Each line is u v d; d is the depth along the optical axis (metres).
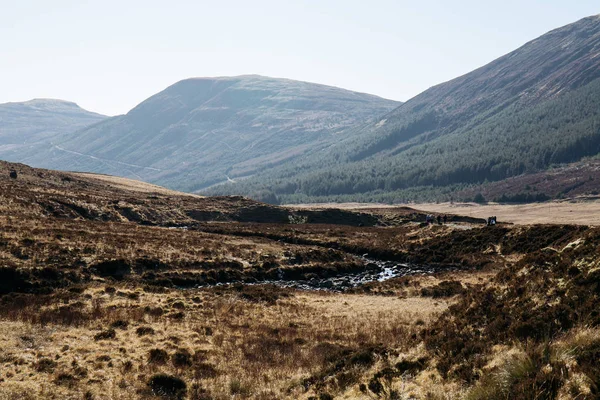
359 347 22.45
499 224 66.88
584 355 11.45
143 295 33.84
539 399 10.76
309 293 42.28
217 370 20.38
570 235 42.72
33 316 25.44
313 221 102.06
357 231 78.25
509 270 19.97
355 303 38.25
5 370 18.17
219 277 45.09
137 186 129.38
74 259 39.41
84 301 30.52
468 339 16.36
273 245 59.94
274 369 20.58
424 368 15.80
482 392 11.90
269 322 30.20
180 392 17.84
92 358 20.38
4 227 43.78
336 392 16.08
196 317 29.52
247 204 110.38
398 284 46.53
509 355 13.69
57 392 16.78
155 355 21.39
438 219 78.88
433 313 31.97
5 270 33.41
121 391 17.52
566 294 15.66
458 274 49.56
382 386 15.27
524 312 16.00
